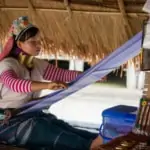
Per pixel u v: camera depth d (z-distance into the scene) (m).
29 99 2.29
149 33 1.65
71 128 2.30
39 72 2.41
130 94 3.54
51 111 3.59
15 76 2.10
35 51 2.25
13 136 2.17
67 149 2.06
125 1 2.19
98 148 1.60
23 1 2.48
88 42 2.40
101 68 2.00
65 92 2.15
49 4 2.42
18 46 2.22
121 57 1.95
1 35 2.62
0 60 2.21
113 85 3.71
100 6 2.28
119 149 1.56
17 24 2.20
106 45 2.35
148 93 1.79
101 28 2.34
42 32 2.52
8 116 2.18
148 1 1.67
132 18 2.22
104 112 2.04
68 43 2.47
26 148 2.10
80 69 3.40
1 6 2.56
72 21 2.40
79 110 3.50
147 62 1.67
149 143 1.64
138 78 3.53
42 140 2.12
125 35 2.28
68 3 2.33
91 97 3.56
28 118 2.23
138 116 1.79
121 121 1.97
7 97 2.22
